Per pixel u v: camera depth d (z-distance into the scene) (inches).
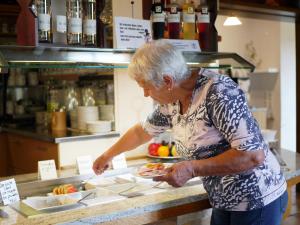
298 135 190.1
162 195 72.9
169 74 60.8
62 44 85.7
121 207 66.6
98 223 62.7
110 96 111.3
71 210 65.2
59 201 68.6
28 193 77.3
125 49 86.3
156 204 68.4
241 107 60.2
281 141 267.0
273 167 66.7
